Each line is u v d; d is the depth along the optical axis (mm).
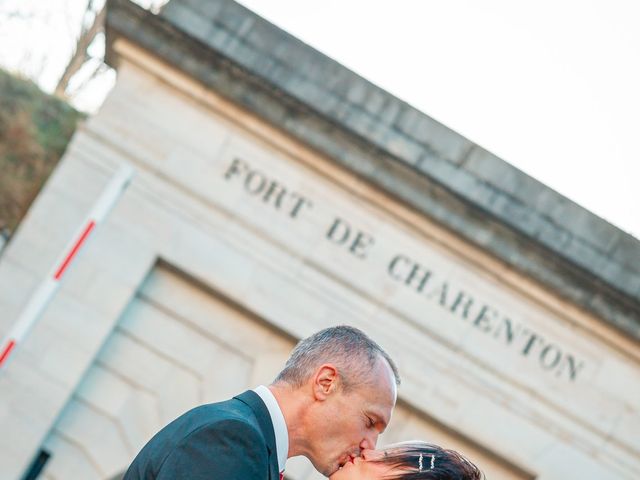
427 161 15234
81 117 21453
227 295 15242
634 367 15602
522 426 15406
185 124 15523
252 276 15297
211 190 15406
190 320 15445
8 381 14773
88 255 15117
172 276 15500
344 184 15477
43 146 20969
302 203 15484
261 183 15469
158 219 15289
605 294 15375
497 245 15297
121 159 15352
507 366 15445
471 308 15484
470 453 15547
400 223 15523
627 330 15406
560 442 15438
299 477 15078
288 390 4316
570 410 15484
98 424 15188
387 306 15375
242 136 15555
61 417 15117
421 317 15398
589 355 15594
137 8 15250
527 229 15227
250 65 15242
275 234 15383
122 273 15148
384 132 15234
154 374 15336
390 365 4426
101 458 15109
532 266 15328
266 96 15344
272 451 4129
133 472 3951
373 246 15469
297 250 15375
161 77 15508
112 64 16469
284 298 15289
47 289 9414
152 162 15383
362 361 4328
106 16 15375
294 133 15328
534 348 15516
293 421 4266
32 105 21016
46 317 14953
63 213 15125
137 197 15297
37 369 14859
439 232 15453
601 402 15531
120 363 15320
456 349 15398
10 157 20734
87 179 15258
